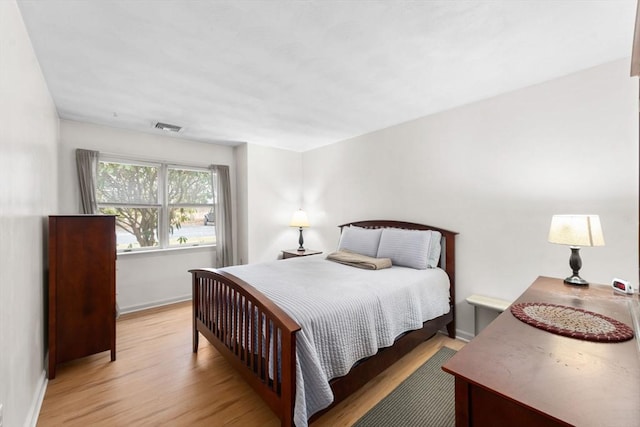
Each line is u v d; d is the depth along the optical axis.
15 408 1.39
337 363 1.61
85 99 2.63
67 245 2.23
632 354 0.98
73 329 2.24
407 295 2.19
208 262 4.30
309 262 3.05
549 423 0.71
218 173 4.32
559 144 2.26
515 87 2.43
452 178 2.92
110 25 1.59
